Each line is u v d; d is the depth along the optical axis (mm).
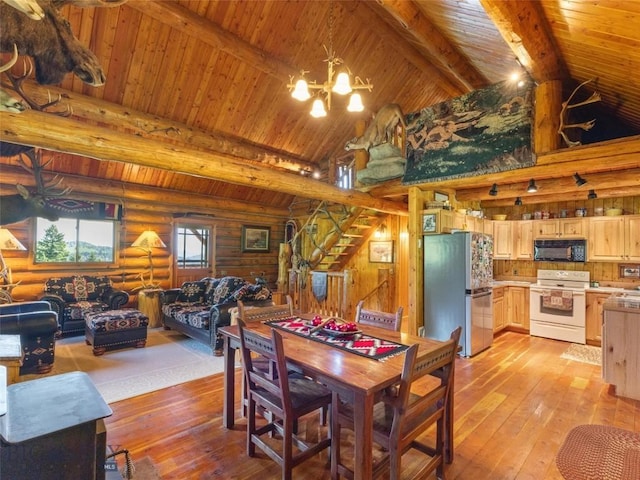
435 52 4453
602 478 2037
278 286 7605
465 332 4531
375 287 7293
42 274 5617
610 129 4738
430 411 2016
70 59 2484
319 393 2174
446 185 4898
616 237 5172
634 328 3229
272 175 3928
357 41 5703
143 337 4727
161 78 5066
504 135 4184
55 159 5527
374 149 5398
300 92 3238
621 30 2428
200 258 7605
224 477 2057
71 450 1069
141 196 6527
